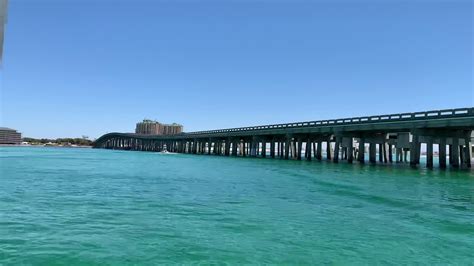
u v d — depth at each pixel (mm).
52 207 17000
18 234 11734
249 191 23672
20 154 95875
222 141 112875
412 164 43562
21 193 21719
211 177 34562
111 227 12977
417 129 43219
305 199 20109
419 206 18141
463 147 50250
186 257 9633
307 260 9609
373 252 10398
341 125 56438
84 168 47156
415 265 9352
